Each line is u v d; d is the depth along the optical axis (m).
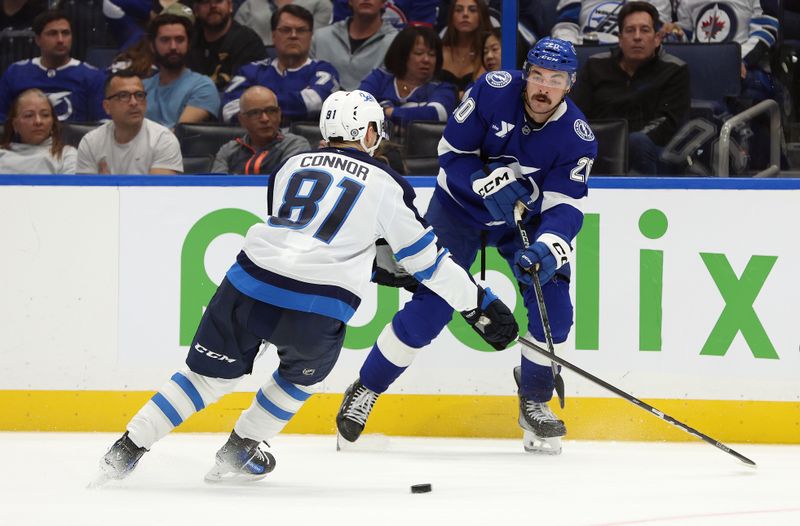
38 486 9.34
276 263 8.84
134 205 13.66
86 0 14.76
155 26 14.76
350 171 9.24
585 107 14.66
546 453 12.22
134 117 14.86
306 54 14.76
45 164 14.95
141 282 13.65
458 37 14.62
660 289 13.40
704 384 13.37
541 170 11.88
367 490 9.35
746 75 14.45
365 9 14.66
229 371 9.15
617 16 14.46
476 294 9.43
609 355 13.45
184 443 12.59
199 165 14.90
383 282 10.50
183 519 7.66
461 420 13.56
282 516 7.86
